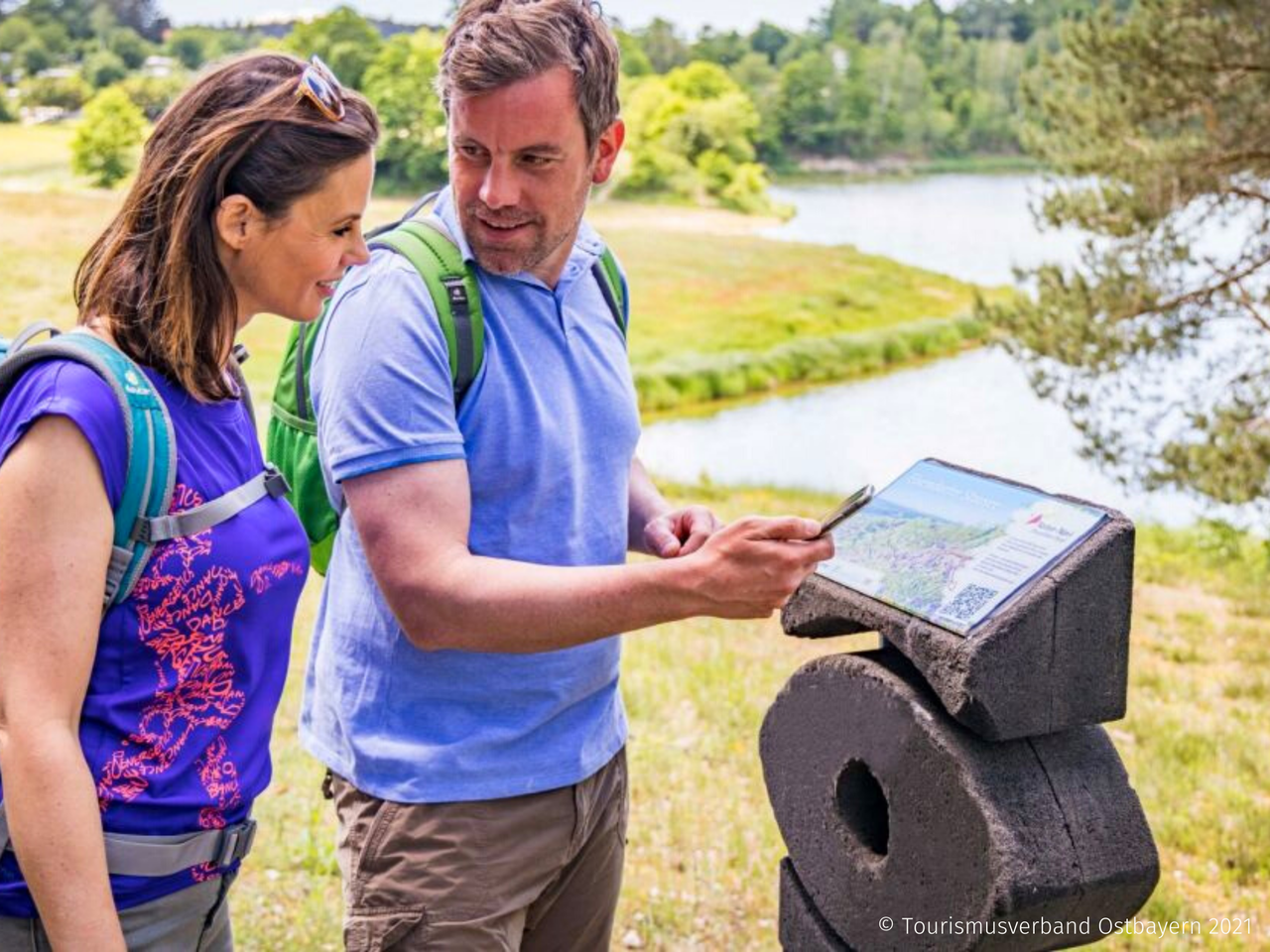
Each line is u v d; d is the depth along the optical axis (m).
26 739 1.60
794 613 2.29
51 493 1.62
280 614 1.88
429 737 2.16
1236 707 7.29
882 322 33.88
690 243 40.22
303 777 5.04
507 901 2.22
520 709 2.19
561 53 2.00
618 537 2.31
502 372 2.11
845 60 53.41
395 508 1.98
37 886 1.63
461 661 2.15
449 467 2.02
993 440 26.11
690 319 33.19
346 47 40.53
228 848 1.85
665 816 4.90
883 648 2.25
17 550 1.61
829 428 27.06
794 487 20.36
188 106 1.75
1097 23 10.78
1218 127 10.41
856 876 2.23
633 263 37.50
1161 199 10.39
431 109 37.59
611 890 2.48
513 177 2.02
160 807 1.77
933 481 2.32
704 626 7.96
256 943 3.78
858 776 2.29
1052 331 11.10
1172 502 17.47
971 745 2.02
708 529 2.35
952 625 1.98
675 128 46.06
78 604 1.63
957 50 55.00
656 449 25.23
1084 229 10.90
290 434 2.28
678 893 4.28
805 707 2.32
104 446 1.65
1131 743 6.38
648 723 6.00
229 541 1.78
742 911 4.20
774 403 28.98
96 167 34.94
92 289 1.76
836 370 31.02
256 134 1.72
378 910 2.17
